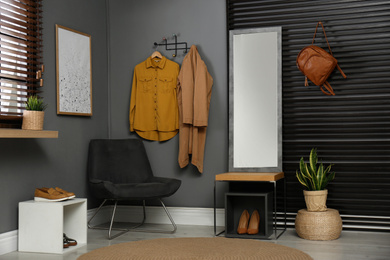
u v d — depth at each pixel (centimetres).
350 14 372
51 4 358
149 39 428
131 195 335
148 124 416
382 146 361
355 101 368
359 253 287
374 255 282
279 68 380
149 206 421
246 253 278
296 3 384
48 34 354
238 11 396
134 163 395
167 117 411
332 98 373
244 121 386
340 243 318
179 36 418
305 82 371
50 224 300
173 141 417
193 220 408
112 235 357
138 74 421
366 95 365
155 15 427
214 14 409
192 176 412
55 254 296
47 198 308
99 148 387
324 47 375
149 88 416
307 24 383
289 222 383
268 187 385
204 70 392
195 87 391
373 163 361
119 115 435
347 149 369
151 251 287
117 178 386
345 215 368
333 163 370
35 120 296
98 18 425
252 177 336
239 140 387
